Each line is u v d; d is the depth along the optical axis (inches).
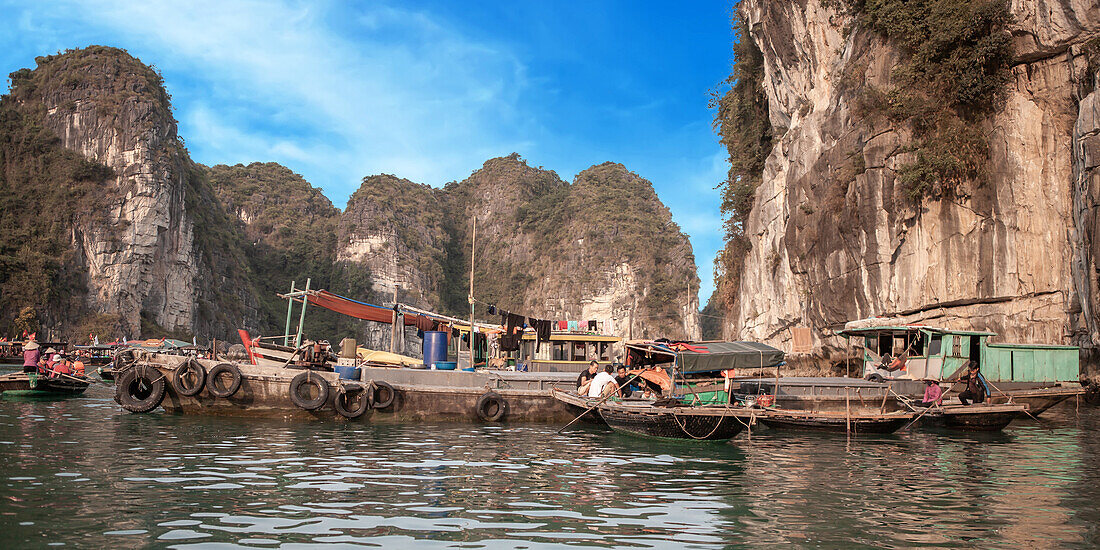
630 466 423.2
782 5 1513.3
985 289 989.2
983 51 958.4
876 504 321.1
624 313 5236.2
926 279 1074.7
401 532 256.7
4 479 335.9
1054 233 915.4
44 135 3538.4
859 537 263.4
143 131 3575.3
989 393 694.5
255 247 5487.2
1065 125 914.7
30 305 3031.5
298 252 5526.6
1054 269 912.3
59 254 3267.7
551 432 589.9
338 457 427.2
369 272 5447.8
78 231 3348.9
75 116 3612.2
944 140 1007.6
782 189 1621.6
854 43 1257.4
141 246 3442.4
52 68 3794.3
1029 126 947.3
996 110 984.9
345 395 607.8
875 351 851.4
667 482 371.6
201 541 239.5
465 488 343.0
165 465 383.2
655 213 5910.4
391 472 380.8
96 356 1628.9
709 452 492.7
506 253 6328.7
